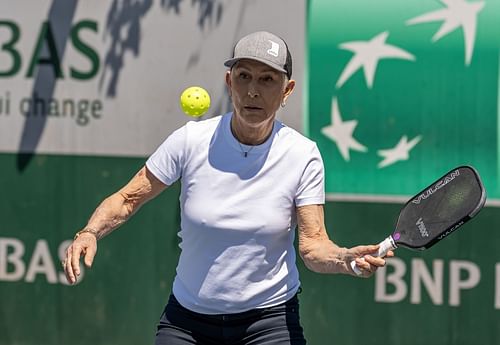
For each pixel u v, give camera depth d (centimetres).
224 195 826
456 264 1375
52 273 1494
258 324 847
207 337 859
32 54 1475
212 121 846
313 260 814
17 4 1472
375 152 1381
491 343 1372
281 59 797
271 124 826
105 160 1469
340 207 1395
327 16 1378
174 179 855
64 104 1474
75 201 1481
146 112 1448
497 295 1366
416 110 1368
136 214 1462
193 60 1427
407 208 769
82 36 1461
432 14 1352
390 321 1396
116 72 1454
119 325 1477
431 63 1359
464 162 1362
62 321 1494
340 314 1409
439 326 1383
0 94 1488
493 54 1344
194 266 845
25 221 1495
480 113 1352
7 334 1510
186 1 1425
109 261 1474
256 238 826
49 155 1484
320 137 1391
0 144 1492
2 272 1505
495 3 1338
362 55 1373
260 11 1398
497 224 1360
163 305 1462
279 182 827
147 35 1441
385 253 768
